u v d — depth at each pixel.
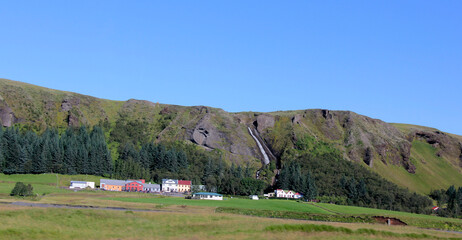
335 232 97.62
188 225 96.88
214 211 141.38
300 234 93.44
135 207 135.38
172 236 86.94
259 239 86.12
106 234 85.94
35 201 140.62
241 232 91.38
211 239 85.06
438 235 107.50
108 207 129.62
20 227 84.56
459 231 146.88
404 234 102.19
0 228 82.06
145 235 86.81
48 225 88.56
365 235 98.19
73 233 84.94
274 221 108.12
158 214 106.56
